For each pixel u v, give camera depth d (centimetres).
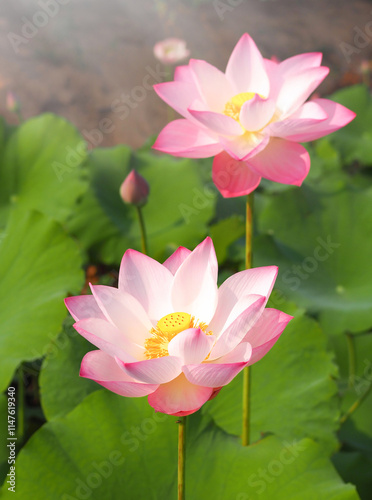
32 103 345
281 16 490
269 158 139
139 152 203
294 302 159
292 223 173
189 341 120
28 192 181
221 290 125
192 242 178
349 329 159
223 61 436
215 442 137
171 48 293
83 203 180
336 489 133
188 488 135
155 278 127
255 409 151
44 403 148
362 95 254
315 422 149
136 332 125
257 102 137
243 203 192
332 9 510
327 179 224
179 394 121
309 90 142
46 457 135
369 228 172
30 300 153
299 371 152
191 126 142
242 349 121
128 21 439
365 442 164
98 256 179
